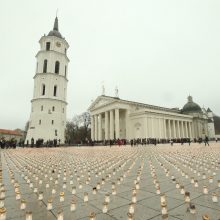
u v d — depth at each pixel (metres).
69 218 3.36
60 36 63.16
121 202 4.17
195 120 80.38
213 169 8.00
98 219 3.30
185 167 8.62
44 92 55.91
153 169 8.27
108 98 62.53
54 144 43.75
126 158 13.04
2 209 3.39
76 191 5.12
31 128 52.94
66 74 62.28
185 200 4.11
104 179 6.23
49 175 7.37
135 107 65.12
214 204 3.92
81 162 11.33
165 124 63.81
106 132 61.72
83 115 78.94
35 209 3.83
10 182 6.30
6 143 37.09
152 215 3.44
